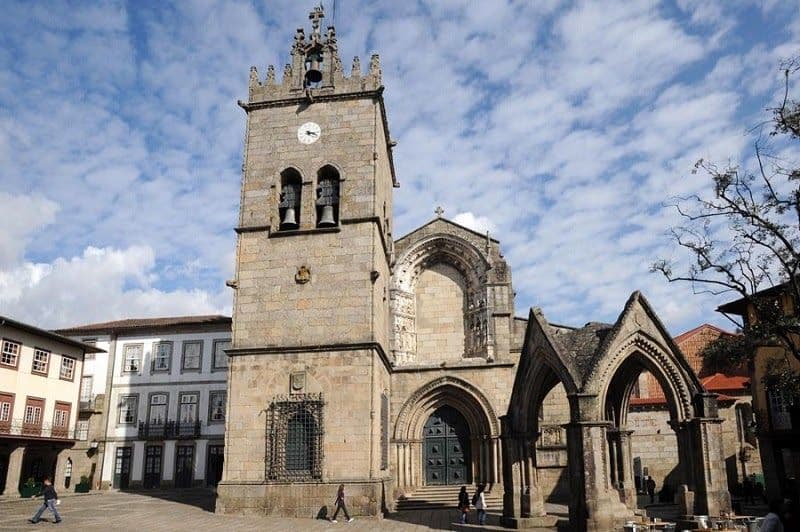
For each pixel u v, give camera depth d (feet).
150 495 156.35
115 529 85.51
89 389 204.23
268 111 120.57
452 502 123.54
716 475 76.33
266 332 108.27
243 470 102.27
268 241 112.88
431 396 136.77
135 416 200.85
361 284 108.58
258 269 111.65
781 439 126.82
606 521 73.92
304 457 101.60
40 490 157.58
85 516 100.68
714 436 77.51
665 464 156.04
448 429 138.41
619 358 80.23
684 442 79.46
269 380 105.60
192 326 205.57
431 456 137.18
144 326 206.08
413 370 136.56
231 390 105.91
